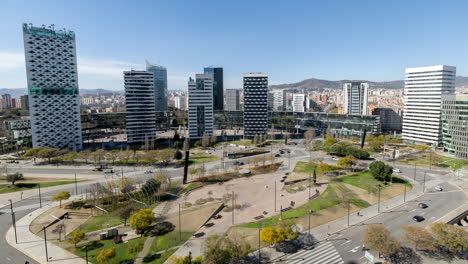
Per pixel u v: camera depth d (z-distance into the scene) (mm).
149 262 84812
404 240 95062
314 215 114875
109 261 84938
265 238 86938
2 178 166375
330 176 167625
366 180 158125
